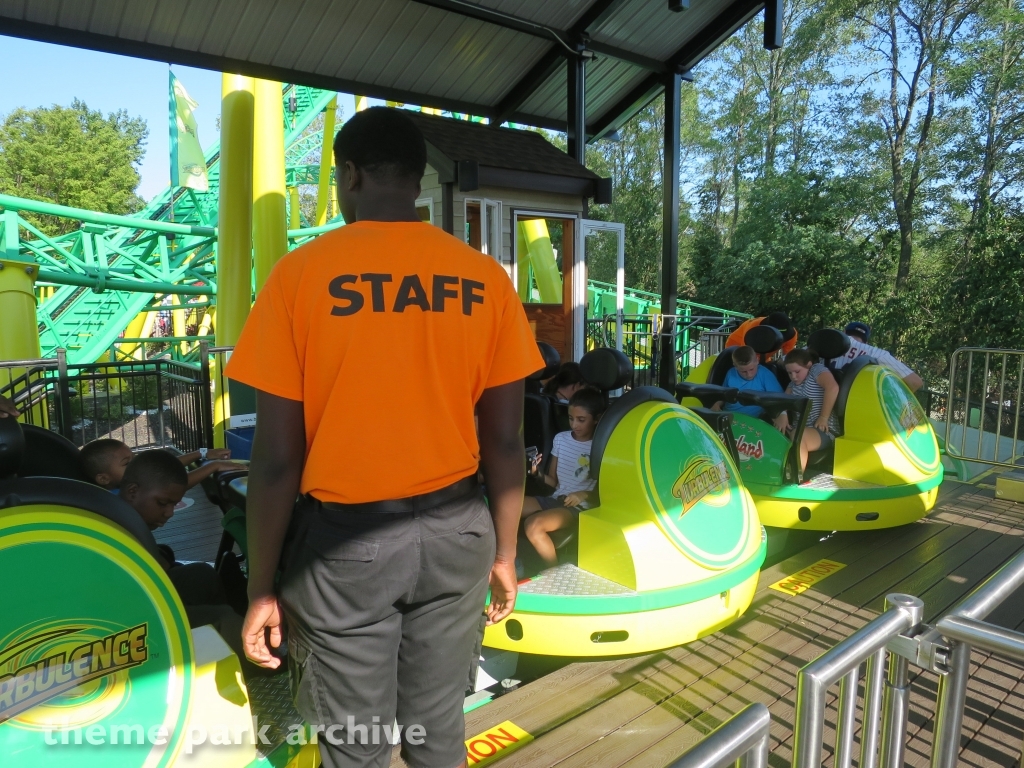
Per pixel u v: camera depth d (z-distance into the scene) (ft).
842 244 66.74
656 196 102.63
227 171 25.02
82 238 35.78
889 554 13.28
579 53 26.91
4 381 21.53
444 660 4.65
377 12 23.18
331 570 4.27
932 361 55.77
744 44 93.50
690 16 27.12
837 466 14.26
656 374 37.88
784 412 14.28
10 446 5.27
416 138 4.67
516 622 9.31
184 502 17.19
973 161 67.82
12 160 112.16
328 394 4.22
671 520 9.45
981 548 13.56
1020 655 4.05
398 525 4.27
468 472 4.54
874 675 4.48
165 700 5.34
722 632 10.41
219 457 10.95
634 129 104.12
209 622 6.77
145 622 5.25
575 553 10.37
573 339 29.04
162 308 46.42
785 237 68.33
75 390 38.11
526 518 10.32
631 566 9.17
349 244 4.30
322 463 4.25
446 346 4.31
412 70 26.71
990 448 24.08
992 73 66.85
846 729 4.18
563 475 11.13
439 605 4.56
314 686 4.51
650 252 102.37
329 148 55.72
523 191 26.61
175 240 41.91
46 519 4.84
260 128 25.84
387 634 4.45
